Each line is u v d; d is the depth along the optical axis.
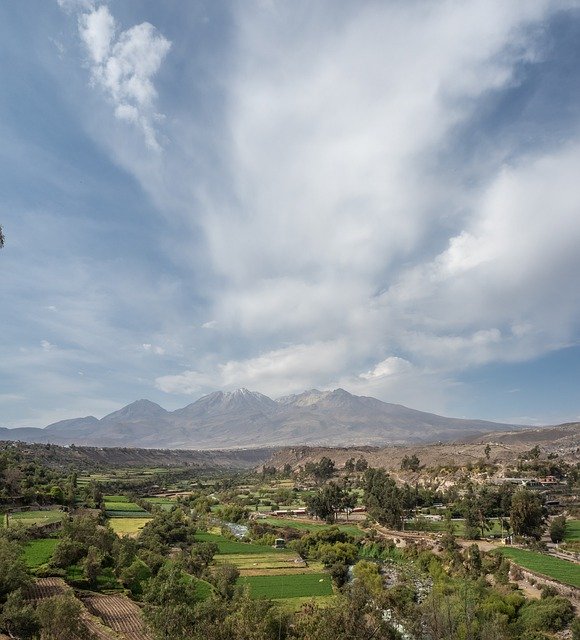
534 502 127.00
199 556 115.38
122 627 70.31
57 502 157.62
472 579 97.31
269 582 105.06
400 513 151.88
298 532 157.75
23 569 77.25
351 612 52.19
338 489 189.62
